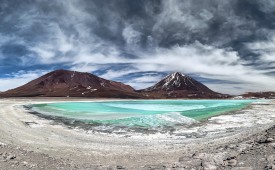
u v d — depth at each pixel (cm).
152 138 1820
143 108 5609
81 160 1166
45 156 1153
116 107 5953
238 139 1638
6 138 1617
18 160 997
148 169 962
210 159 1032
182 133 2027
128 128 2288
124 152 1372
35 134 1842
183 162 1025
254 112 4025
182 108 5619
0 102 6581
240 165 905
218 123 2606
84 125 2455
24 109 4481
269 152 1012
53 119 2950
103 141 1681
